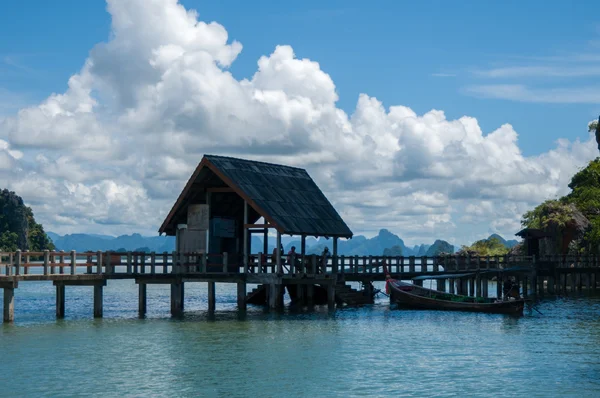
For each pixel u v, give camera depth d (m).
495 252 112.00
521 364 32.00
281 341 37.31
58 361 31.91
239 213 52.91
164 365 31.28
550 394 27.00
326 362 32.16
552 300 64.06
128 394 26.66
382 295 67.75
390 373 30.16
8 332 39.59
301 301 55.56
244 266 48.22
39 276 41.97
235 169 49.56
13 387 27.47
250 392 27.06
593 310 53.56
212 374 29.72
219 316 47.28
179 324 43.19
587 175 105.62
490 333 40.66
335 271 53.78
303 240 51.31
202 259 47.91
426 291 52.56
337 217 54.78
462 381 28.86
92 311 52.34
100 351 34.16
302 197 53.53
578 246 86.56
